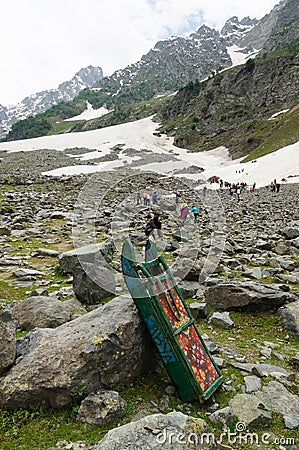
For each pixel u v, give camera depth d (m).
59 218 22.92
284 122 117.62
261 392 5.59
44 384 5.13
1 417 5.07
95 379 5.34
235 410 5.14
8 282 10.84
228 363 6.44
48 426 4.92
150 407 5.27
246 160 100.75
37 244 16.02
